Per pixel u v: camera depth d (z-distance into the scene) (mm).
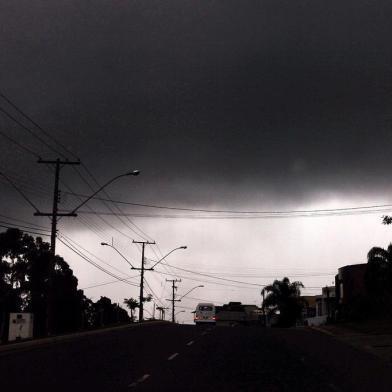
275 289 94625
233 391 12758
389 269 46031
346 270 69062
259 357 20547
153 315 105625
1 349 22828
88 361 18625
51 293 34688
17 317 32312
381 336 30750
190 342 27156
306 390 13109
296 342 28328
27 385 13367
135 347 24078
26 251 63281
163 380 14359
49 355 20625
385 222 29328
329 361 19781
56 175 36562
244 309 136625
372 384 14391
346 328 38469
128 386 13312
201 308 70312
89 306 85000
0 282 60906
